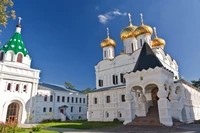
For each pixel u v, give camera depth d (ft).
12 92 111.65
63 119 138.21
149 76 68.95
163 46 128.47
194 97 101.24
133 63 110.83
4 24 47.47
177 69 133.80
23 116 113.39
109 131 55.21
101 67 130.21
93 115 115.55
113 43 142.82
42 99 131.64
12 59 120.67
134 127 59.77
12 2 48.65
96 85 129.18
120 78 115.85
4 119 104.27
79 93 170.81
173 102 71.56
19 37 131.13
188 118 80.74
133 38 131.34
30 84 123.54
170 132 47.03
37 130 55.62
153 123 62.39
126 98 72.64
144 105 77.61
